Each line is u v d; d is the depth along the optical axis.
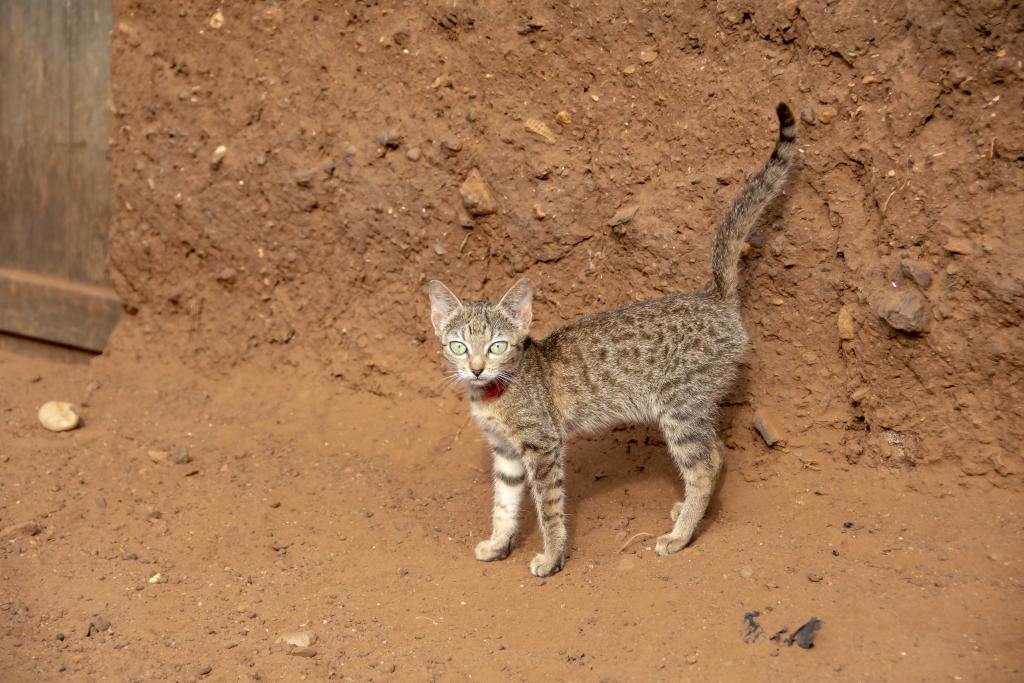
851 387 2.36
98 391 2.73
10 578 2.29
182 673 2.15
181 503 2.45
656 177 2.45
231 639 2.20
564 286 2.52
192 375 2.73
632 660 2.15
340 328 2.65
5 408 2.69
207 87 2.67
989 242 2.27
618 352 2.32
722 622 2.18
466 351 2.29
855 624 2.15
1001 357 2.27
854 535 2.28
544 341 2.36
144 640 2.20
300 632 2.21
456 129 2.55
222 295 2.71
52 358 2.90
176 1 2.66
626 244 2.46
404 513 2.42
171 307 2.75
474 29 2.52
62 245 2.85
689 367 2.30
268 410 2.65
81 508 2.43
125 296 2.78
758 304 2.40
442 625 2.22
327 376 2.66
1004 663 2.08
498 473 2.34
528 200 2.51
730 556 2.27
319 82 2.61
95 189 2.80
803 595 2.20
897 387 2.33
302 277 2.66
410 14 2.56
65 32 2.77
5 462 2.53
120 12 2.70
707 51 2.41
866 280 2.33
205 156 2.68
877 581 2.20
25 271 2.89
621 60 2.45
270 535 2.38
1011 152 2.26
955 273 2.29
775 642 2.14
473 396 2.32
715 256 2.32
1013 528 2.25
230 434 2.61
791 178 2.37
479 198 2.52
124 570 2.32
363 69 2.59
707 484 2.31
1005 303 2.26
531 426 2.30
